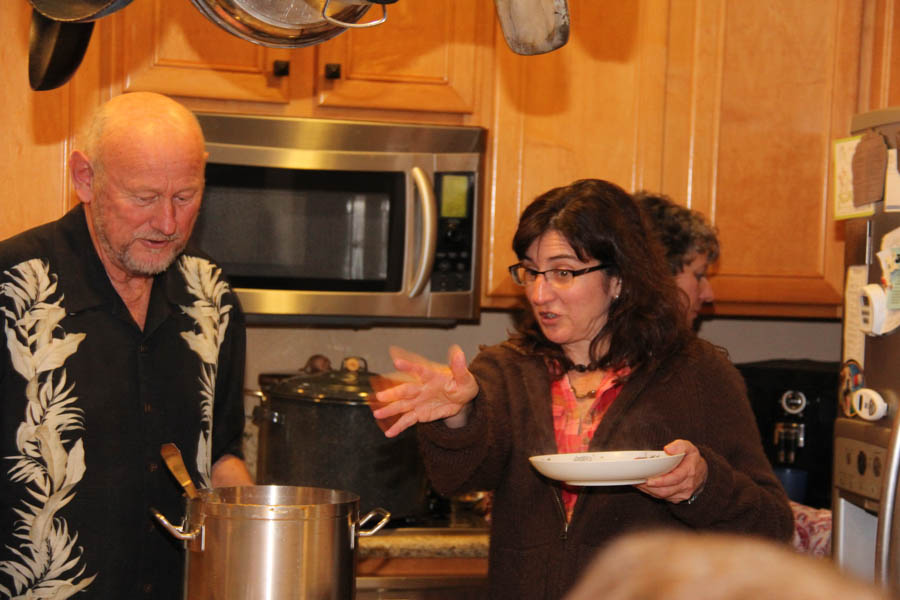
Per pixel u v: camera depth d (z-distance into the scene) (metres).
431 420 1.34
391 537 2.00
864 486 1.64
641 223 1.58
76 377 1.41
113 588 1.41
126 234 1.38
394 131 2.17
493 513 1.54
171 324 1.53
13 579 1.37
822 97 2.41
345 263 2.19
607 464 1.22
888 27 2.39
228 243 2.14
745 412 1.53
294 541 1.14
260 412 2.05
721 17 2.37
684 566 0.32
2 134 2.05
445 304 2.21
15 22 2.05
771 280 2.41
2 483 1.37
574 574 1.44
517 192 2.31
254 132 2.12
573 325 1.52
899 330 1.60
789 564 0.32
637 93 2.35
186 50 2.13
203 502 1.16
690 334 1.58
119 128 1.38
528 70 2.30
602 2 2.33
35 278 1.41
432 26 2.25
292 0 1.12
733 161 2.39
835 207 1.78
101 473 1.41
